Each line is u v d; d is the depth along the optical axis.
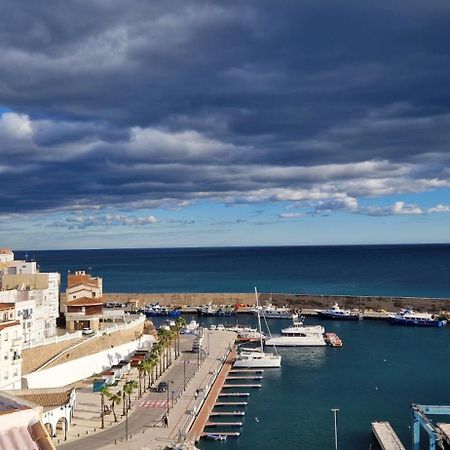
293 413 123.81
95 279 187.25
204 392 132.38
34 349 136.62
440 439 97.25
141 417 117.06
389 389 141.25
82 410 121.25
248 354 165.62
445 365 166.12
